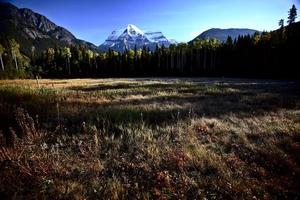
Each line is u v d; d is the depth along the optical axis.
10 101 10.58
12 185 4.19
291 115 10.84
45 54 108.88
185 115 10.40
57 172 4.86
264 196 4.16
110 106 11.59
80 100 13.56
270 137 7.41
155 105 12.20
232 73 72.81
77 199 3.97
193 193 4.32
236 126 8.90
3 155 5.07
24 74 74.56
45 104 10.62
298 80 44.19
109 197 4.08
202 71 80.69
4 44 109.44
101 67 95.62
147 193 4.17
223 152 6.20
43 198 3.96
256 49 67.25
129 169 5.20
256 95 18.80
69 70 95.06
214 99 16.28
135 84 32.22
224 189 4.45
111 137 6.98
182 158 5.63
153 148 6.20
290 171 5.16
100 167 5.13
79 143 6.24
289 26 65.06
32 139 6.11
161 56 92.06
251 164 5.43
